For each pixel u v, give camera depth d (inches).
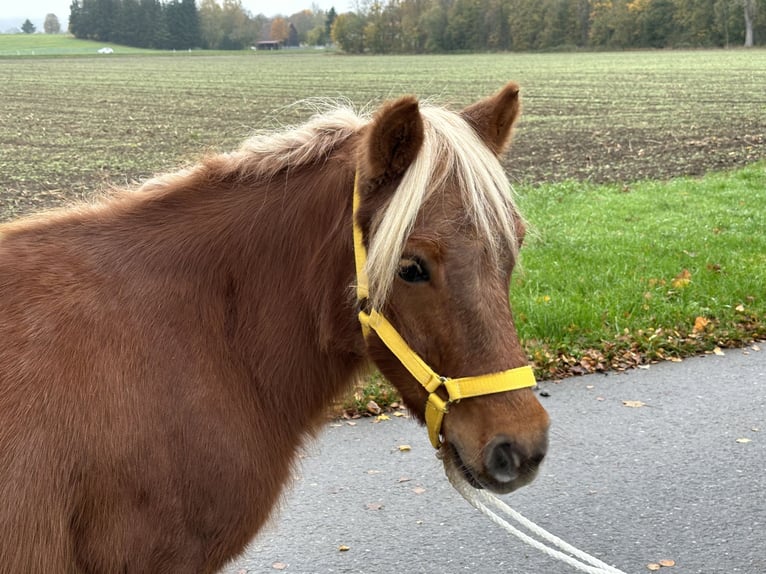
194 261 41.1
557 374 99.6
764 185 235.0
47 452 35.2
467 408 38.0
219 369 40.0
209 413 38.8
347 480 74.5
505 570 62.7
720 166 282.7
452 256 36.7
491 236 37.2
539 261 146.3
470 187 37.2
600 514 69.9
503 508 50.7
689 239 165.8
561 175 268.5
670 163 291.1
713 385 97.1
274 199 42.4
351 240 40.1
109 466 36.3
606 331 110.7
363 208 38.6
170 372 38.4
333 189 41.3
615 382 97.5
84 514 36.4
